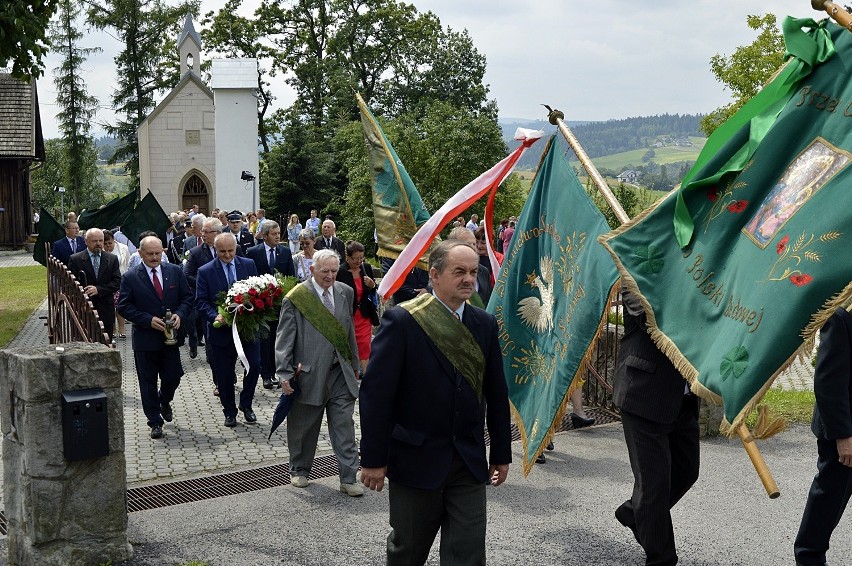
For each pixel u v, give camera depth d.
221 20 53.56
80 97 61.34
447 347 4.19
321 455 8.16
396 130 35.94
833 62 4.27
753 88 25.42
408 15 53.34
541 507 6.40
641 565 5.31
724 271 4.36
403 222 8.15
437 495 4.21
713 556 5.44
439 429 4.17
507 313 6.46
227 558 5.52
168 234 17.89
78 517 5.30
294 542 5.80
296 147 41.84
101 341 7.13
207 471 7.65
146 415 8.80
